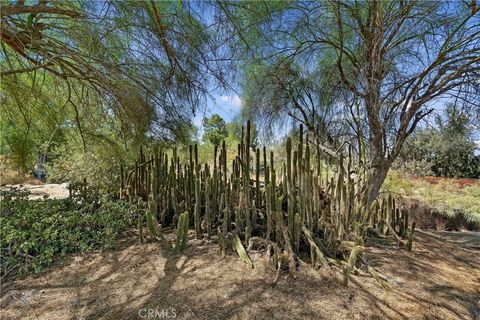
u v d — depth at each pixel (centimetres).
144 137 311
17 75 259
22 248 204
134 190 359
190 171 282
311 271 185
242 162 244
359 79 293
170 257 209
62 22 203
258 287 166
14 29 188
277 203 206
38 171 675
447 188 698
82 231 247
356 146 347
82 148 397
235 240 213
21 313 151
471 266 231
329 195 248
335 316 144
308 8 254
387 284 174
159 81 232
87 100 302
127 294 166
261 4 213
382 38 269
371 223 282
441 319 149
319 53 320
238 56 246
